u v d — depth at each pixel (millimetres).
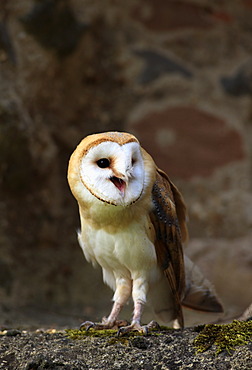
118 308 6719
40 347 5957
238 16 14203
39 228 11789
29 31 12422
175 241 6742
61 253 11844
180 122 13602
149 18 13992
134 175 6191
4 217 11352
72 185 6477
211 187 13297
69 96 13203
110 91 13695
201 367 5371
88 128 13250
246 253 12078
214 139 13578
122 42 13969
